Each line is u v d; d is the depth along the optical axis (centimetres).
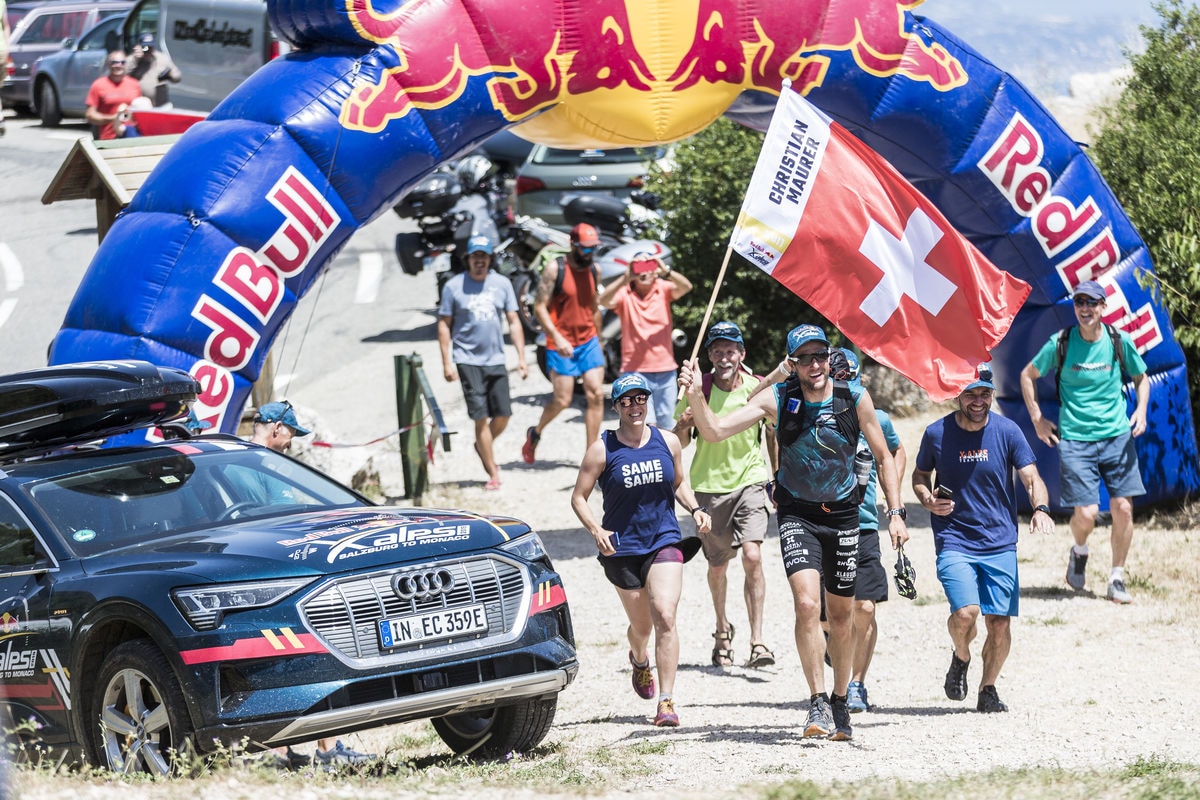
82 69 10106
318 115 3506
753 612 3166
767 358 5803
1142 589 3622
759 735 2483
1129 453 3584
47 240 7862
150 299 3369
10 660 2209
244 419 4494
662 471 2644
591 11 3697
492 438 4944
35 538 2264
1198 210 4588
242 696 1953
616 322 5694
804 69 3834
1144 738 2408
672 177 5788
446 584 2111
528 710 2320
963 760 2228
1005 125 4028
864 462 2548
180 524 2341
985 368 2744
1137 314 4191
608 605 3734
